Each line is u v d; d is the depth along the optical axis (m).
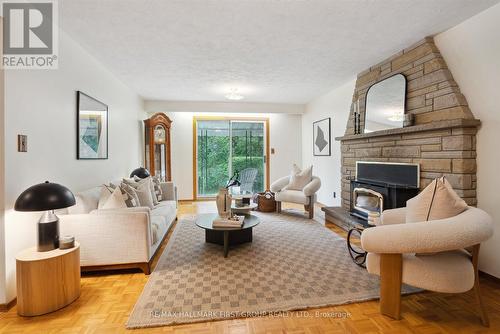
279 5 2.17
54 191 1.79
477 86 2.33
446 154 2.49
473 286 1.66
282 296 1.94
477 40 2.32
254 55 3.27
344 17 2.36
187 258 2.69
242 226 2.80
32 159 2.11
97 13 2.26
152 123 5.37
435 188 1.68
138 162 5.32
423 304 1.86
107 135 3.71
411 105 2.97
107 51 3.09
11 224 1.87
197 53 3.19
